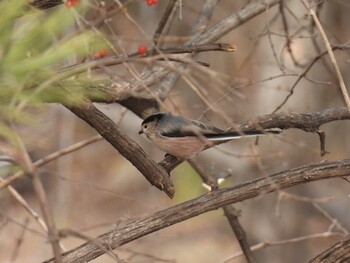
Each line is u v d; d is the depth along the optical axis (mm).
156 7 15703
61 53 4320
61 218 16328
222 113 6070
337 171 7293
